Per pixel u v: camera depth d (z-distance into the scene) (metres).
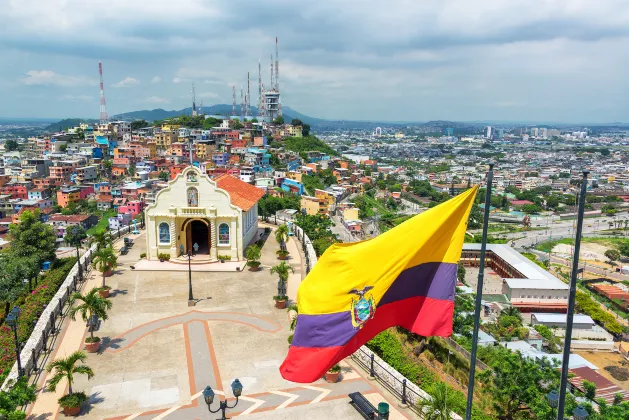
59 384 37.62
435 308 21.34
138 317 51.16
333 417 33.44
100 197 198.38
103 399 35.84
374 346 42.28
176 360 41.94
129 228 92.19
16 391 31.94
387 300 21.88
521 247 194.25
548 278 114.50
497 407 37.88
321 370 22.00
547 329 90.56
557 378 41.19
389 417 33.22
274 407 34.66
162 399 35.94
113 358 42.22
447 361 46.62
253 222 86.06
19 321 51.53
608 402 60.34
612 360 88.50
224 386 37.69
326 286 22.70
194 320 50.56
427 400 31.09
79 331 47.31
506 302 107.38
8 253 84.12
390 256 21.88
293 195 197.12
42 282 70.00
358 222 181.25
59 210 192.12
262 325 49.47
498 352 54.69
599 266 169.75
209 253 74.31
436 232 21.33
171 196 70.75
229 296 57.81
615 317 112.00
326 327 22.30
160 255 71.31
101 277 64.31
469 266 142.88
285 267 54.81
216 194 70.56
